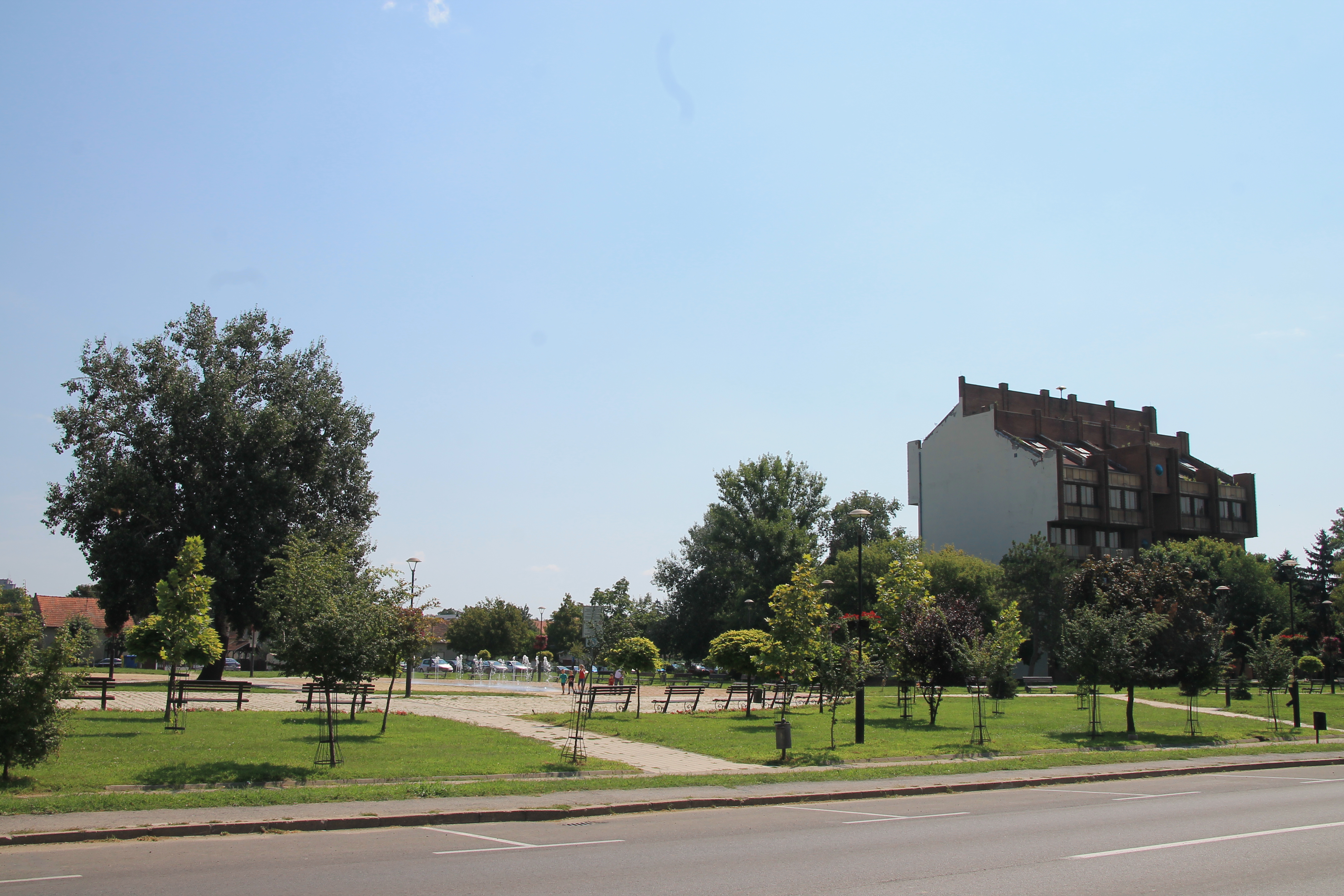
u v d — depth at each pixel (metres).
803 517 78.06
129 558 43.72
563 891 8.55
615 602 58.59
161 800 12.95
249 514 46.03
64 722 14.96
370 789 14.38
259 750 18.72
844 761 20.33
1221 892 8.57
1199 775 20.53
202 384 47.16
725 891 8.57
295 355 52.38
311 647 17.06
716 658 35.84
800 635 22.75
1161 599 32.12
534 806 13.84
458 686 52.72
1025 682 56.84
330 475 50.81
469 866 9.74
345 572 21.55
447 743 21.34
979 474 78.69
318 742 19.64
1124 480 74.88
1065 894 8.45
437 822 12.80
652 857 10.33
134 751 17.89
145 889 8.48
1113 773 19.64
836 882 8.99
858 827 12.70
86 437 45.97
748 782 16.89
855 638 26.17
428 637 27.20
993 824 13.02
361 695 34.56
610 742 22.97
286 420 48.03
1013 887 8.75
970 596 60.88
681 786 16.16
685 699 41.38
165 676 58.62
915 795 16.78
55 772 15.12
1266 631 63.34
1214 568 65.94
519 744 21.70
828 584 37.72
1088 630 28.50
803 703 39.78
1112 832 12.11
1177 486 76.56
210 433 46.34
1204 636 29.66
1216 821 13.15
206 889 8.52
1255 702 44.69
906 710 33.84
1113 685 28.50
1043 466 73.56
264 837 11.53
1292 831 12.17
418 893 8.41
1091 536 75.12
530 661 101.00
